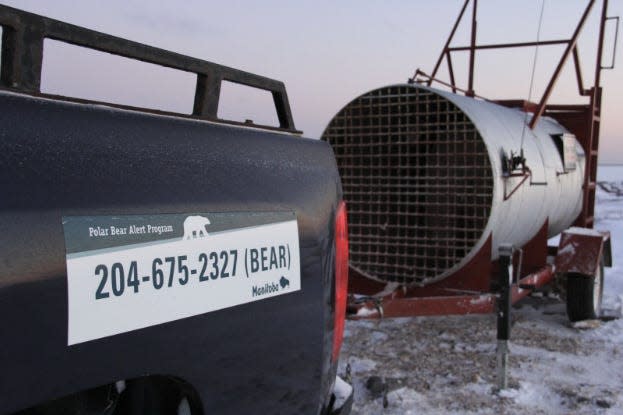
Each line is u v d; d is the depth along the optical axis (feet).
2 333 3.68
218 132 5.57
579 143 27.99
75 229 4.09
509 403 14.33
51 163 4.10
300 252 6.11
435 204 18.43
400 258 19.13
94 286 4.18
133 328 4.43
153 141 4.89
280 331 5.85
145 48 5.11
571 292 21.13
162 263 4.66
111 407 5.25
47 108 4.25
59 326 3.97
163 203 4.74
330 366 6.83
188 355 4.88
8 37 4.18
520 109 25.91
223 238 5.21
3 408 3.72
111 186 4.42
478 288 17.97
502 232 18.84
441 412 13.79
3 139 3.90
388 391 14.96
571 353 18.21
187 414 5.30
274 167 6.03
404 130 18.80
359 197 19.54
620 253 39.55
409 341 19.26
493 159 17.35
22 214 3.84
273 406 5.87
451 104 18.04
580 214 28.09
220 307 5.15
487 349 18.47
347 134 19.53
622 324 21.53
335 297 6.75
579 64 26.96
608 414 13.73
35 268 3.85
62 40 4.51
